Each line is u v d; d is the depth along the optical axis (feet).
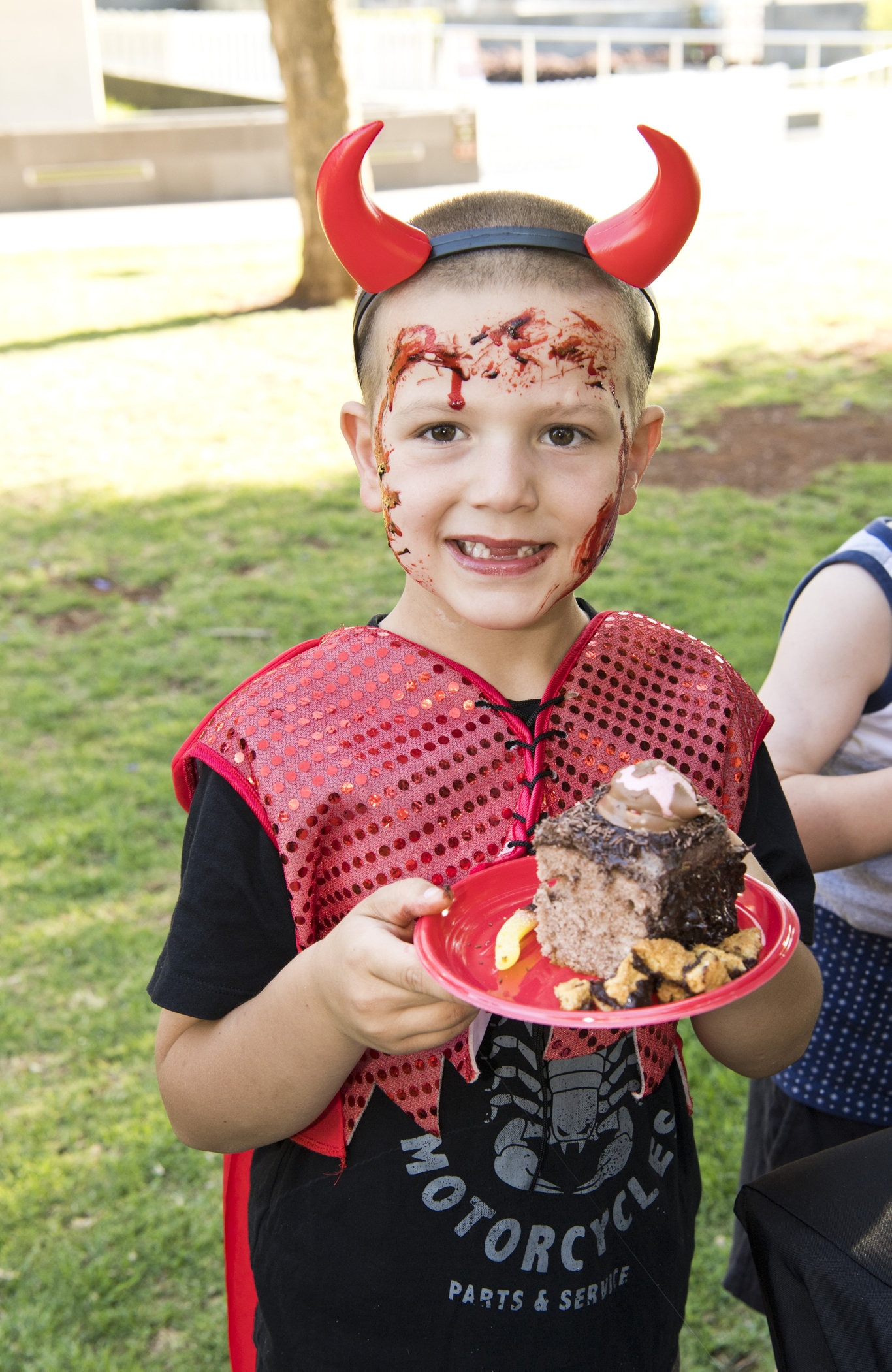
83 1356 8.32
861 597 5.65
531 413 3.92
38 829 14.57
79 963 12.34
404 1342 4.25
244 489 25.75
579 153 59.88
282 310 38.60
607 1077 4.38
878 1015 6.01
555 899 3.88
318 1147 4.39
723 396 30.66
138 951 12.45
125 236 49.29
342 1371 4.32
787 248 44.50
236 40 71.61
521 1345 4.25
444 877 4.19
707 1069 10.46
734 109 64.49
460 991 3.32
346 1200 4.30
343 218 3.85
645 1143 4.51
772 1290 3.93
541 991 3.81
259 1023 4.07
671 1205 4.59
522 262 3.92
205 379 32.76
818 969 4.65
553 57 78.18
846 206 50.16
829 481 25.31
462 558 4.09
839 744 5.76
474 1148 4.23
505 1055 4.25
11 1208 9.43
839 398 30.04
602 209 45.78
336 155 3.79
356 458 4.60
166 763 16.02
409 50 73.00
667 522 23.38
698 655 4.80
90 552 22.67
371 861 4.18
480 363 3.89
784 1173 4.13
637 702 4.58
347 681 4.37
